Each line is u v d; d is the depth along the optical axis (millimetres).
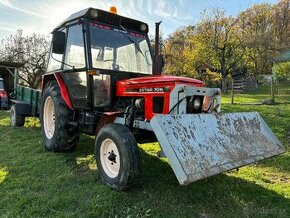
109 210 3197
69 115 5031
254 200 3463
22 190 3719
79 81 4750
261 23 43125
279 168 4590
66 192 3650
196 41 27172
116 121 4176
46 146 5402
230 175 4250
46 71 5871
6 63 16422
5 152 5430
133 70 4930
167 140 3115
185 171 2982
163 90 3799
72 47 4934
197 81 4129
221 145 3449
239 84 27891
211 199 3461
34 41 24109
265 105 11492
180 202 3385
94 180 4020
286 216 3119
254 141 3807
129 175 3477
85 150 5430
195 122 3418
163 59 5148
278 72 24516
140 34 5145
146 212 3119
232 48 26219
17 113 7680
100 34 4688
